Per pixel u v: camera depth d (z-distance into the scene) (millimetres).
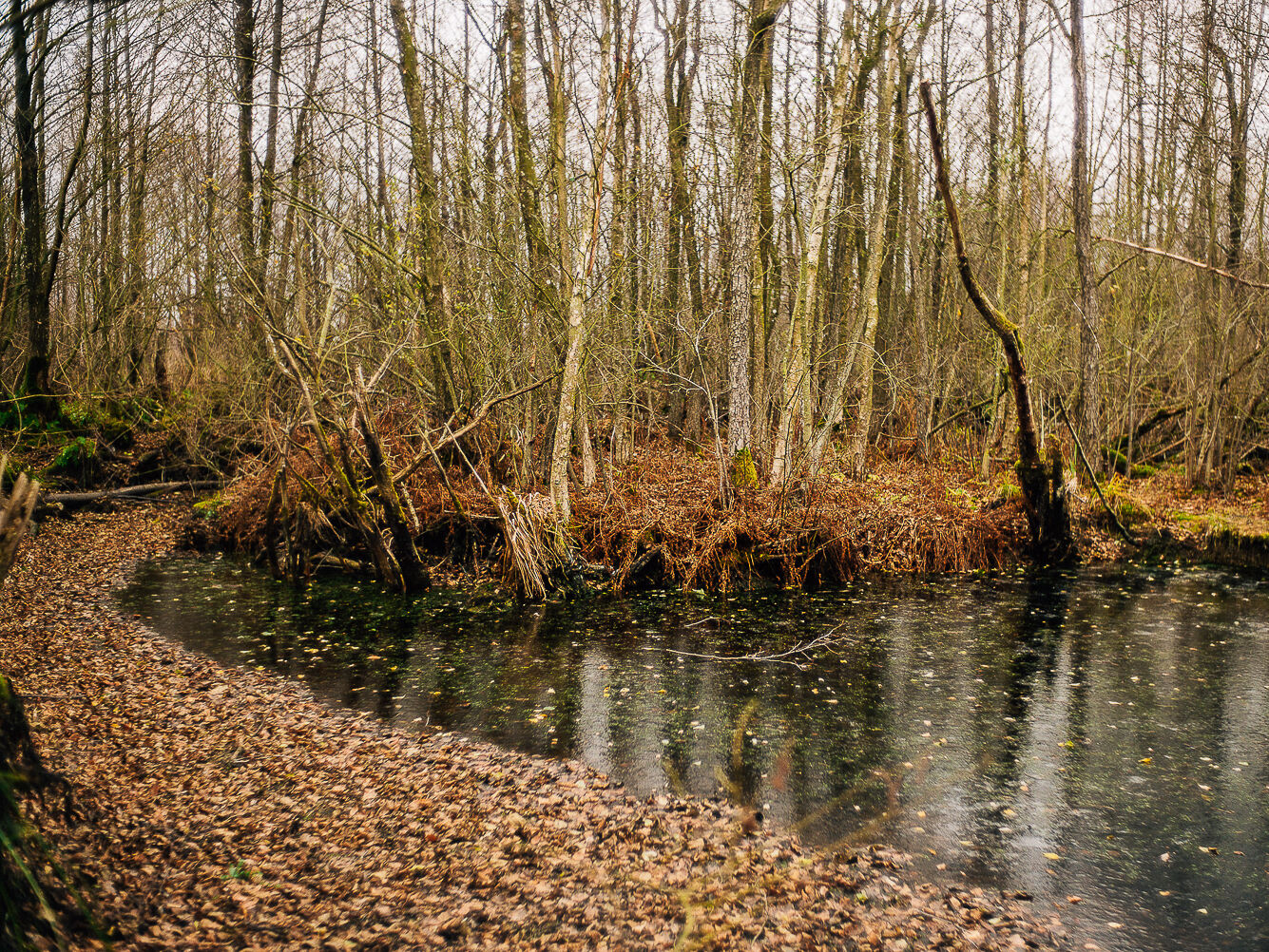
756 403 18016
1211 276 19422
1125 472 22562
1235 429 19297
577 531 13812
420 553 14984
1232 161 19953
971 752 7164
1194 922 4738
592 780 6523
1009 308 20469
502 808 5965
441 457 16094
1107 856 5465
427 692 8680
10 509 3986
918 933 4578
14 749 4039
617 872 5125
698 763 6918
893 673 9344
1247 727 7680
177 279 23328
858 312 22891
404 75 13867
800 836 5695
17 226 19719
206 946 4156
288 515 13789
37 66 16172
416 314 13578
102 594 12703
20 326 21734
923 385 23266
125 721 7395
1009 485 17984
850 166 25125
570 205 16891
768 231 18016
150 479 21062
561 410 13664
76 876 4352
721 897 4875
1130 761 6961
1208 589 13422
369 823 5645
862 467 20297
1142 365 22719
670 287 24453
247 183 18328
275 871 4949
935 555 14953
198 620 11398
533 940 4410
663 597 12969
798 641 10586
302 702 8281
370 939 4344
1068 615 11883
